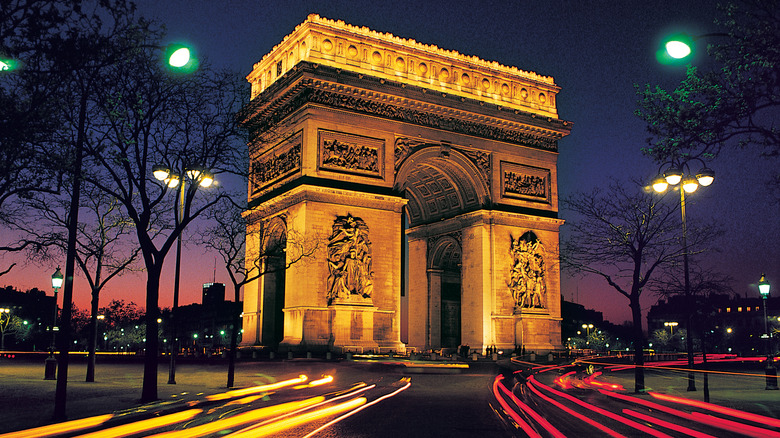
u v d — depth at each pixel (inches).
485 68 3890.3
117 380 1963.6
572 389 1891.0
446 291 4330.7
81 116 1152.8
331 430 933.2
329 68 3287.4
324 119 3307.1
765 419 1132.5
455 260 4370.1
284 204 3388.3
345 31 3474.4
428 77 3695.9
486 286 3710.6
